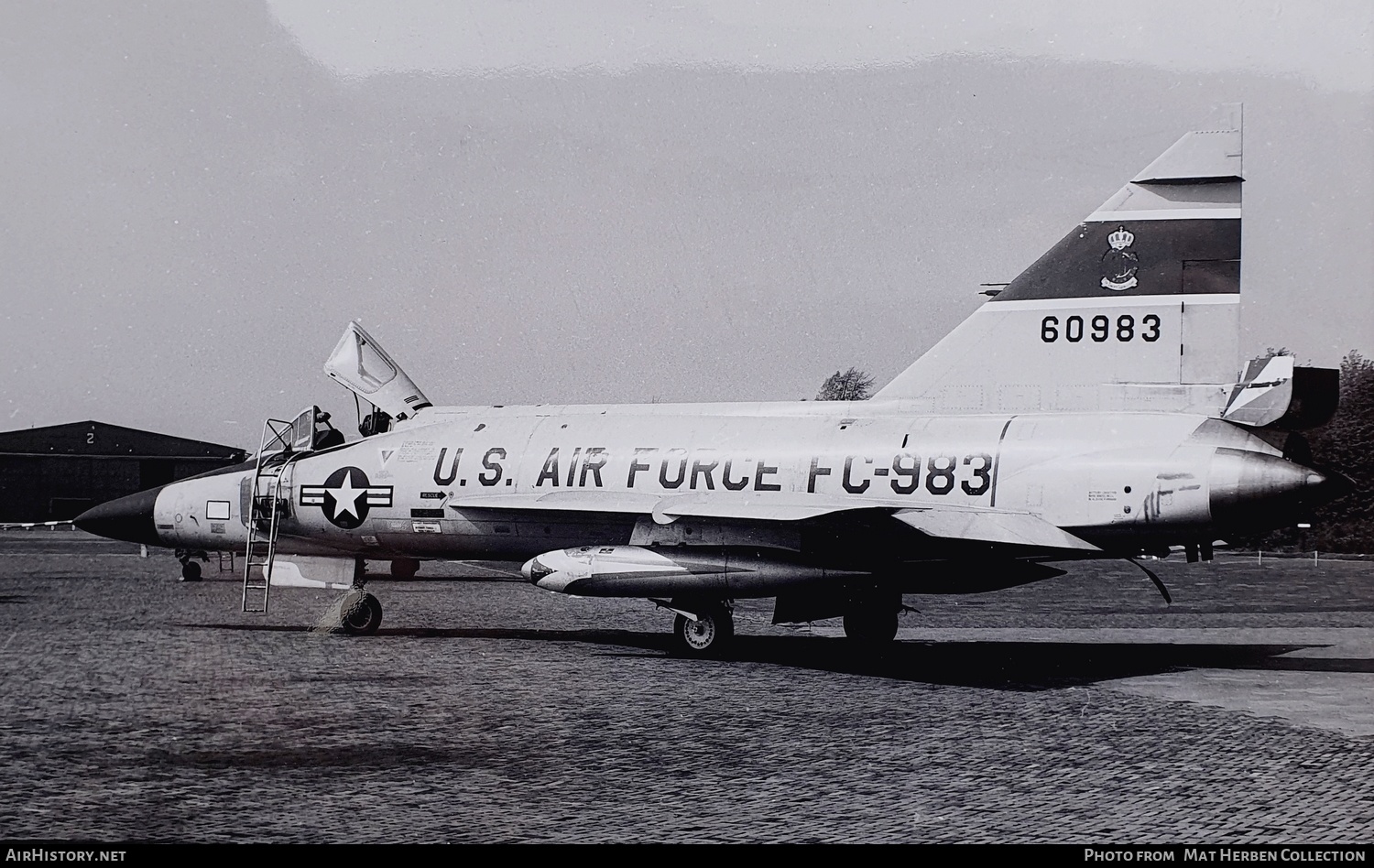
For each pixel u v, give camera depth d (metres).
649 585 33.38
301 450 43.31
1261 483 30.27
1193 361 32.88
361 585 41.56
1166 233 33.22
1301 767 20.70
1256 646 38.00
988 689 28.62
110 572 68.56
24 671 30.53
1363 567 86.12
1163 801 18.42
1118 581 70.44
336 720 24.44
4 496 105.06
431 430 40.88
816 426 35.88
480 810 17.77
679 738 22.89
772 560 32.78
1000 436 33.38
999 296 34.75
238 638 37.78
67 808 17.81
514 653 34.75
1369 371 95.75
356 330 44.53
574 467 37.69
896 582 34.09
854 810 17.86
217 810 17.70
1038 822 17.25
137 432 106.44
